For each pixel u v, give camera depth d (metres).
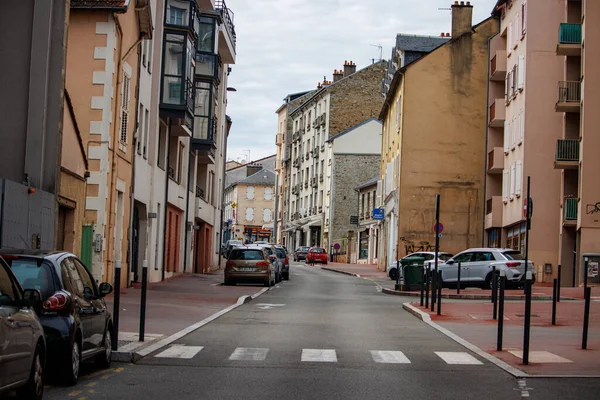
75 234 22.05
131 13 26.42
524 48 41.31
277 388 10.20
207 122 41.31
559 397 9.73
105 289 11.46
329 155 86.00
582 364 12.55
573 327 18.75
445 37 59.25
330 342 15.34
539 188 40.38
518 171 41.72
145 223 31.55
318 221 89.62
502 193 47.56
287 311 22.62
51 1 19.06
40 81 18.91
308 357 13.15
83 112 23.75
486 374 11.61
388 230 59.06
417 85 51.22
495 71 48.34
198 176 48.84
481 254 33.12
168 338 14.91
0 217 15.43
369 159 84.31
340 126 86.81
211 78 41.06
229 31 48.62
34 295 8.20
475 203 50.81
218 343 14.80
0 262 8.27
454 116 51.19
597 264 33.97
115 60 24.42
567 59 37.94
